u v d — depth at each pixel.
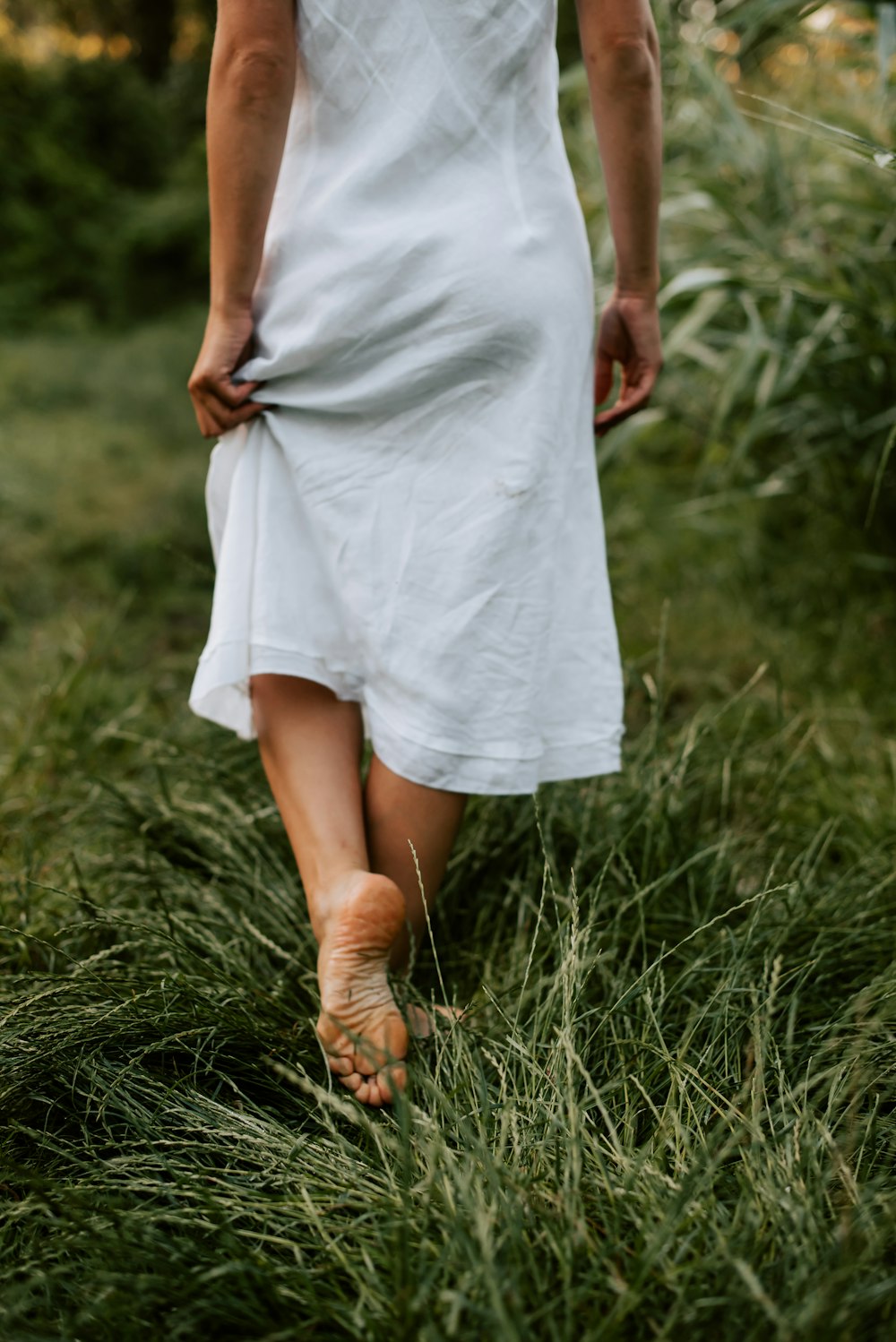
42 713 2.45
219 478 1.57
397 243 1.39
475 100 1.40
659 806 1.83
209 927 1.68
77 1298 1.01
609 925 1.58
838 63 2.98
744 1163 1.10
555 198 1.45
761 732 2.41
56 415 6.05
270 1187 1.19
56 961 1.59
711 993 1.50
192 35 17.44
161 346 7.90
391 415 1.44
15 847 2.01
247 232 1.42
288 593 1.47
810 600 3.14
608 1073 1.32
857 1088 1.22
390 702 1.45
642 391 1.69
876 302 2.74
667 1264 0.97
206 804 2.01
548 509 1.43
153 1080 1.29
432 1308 0.97
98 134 11.60
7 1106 1.27
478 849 1.86
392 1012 1.31
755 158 3.07
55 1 16.22
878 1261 0.99
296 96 1.47
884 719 2.45
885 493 3.08
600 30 1.46
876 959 1.52
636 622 3.11
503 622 1.42
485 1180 1.09
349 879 1.36
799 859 1.80
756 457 3.46
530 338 1.41
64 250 10.27
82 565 3.74
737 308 3.21
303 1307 0.99
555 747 1.53
